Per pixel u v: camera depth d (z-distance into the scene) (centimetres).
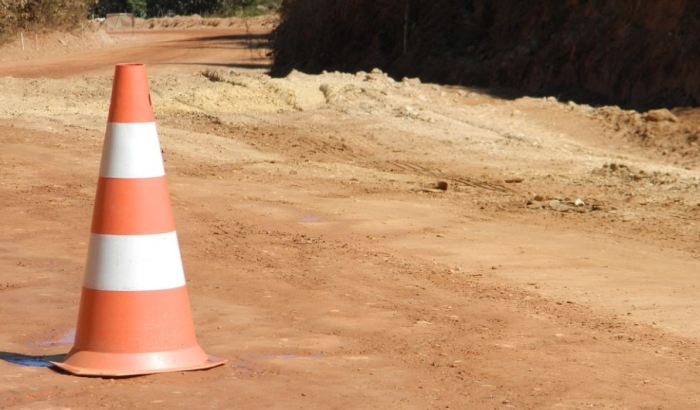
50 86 4594
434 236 2017
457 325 1330
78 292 1455
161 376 1022
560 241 2020
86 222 2006
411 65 6588
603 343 1262
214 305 1388
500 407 973
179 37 13000
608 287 1614
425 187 2712
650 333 1327
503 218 2278
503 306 1454
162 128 3634
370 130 3725
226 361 1091
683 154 3534
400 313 1388
